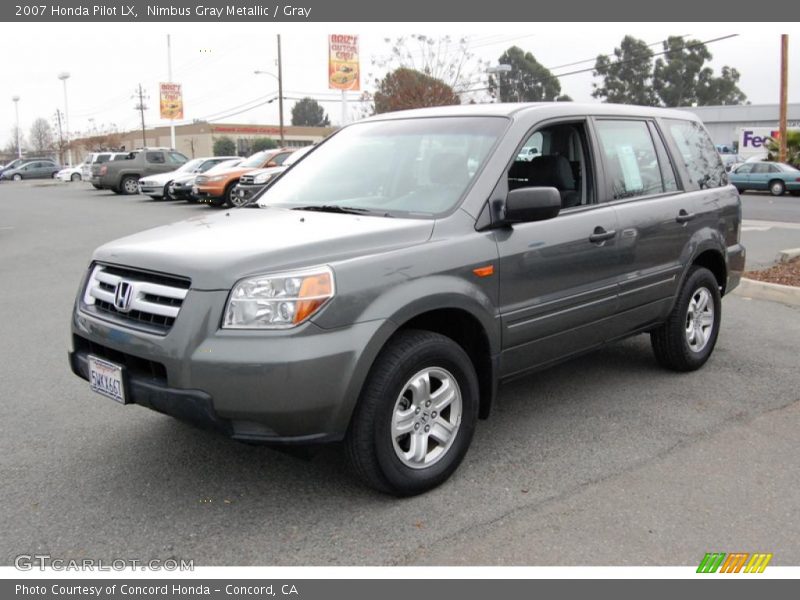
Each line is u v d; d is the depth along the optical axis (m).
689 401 5.03
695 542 3.29
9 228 16.94
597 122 4.83
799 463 4.07
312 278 3.24
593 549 3.23
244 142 75.81
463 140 4.31
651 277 4.98
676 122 5.67
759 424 4.62
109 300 3.63
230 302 3.21
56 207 23.34
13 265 11.23
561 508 3.57
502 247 3.94
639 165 5.11
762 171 28.42
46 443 4.34
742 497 3.68
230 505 3.60
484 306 3.83
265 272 3.25
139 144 83.69
